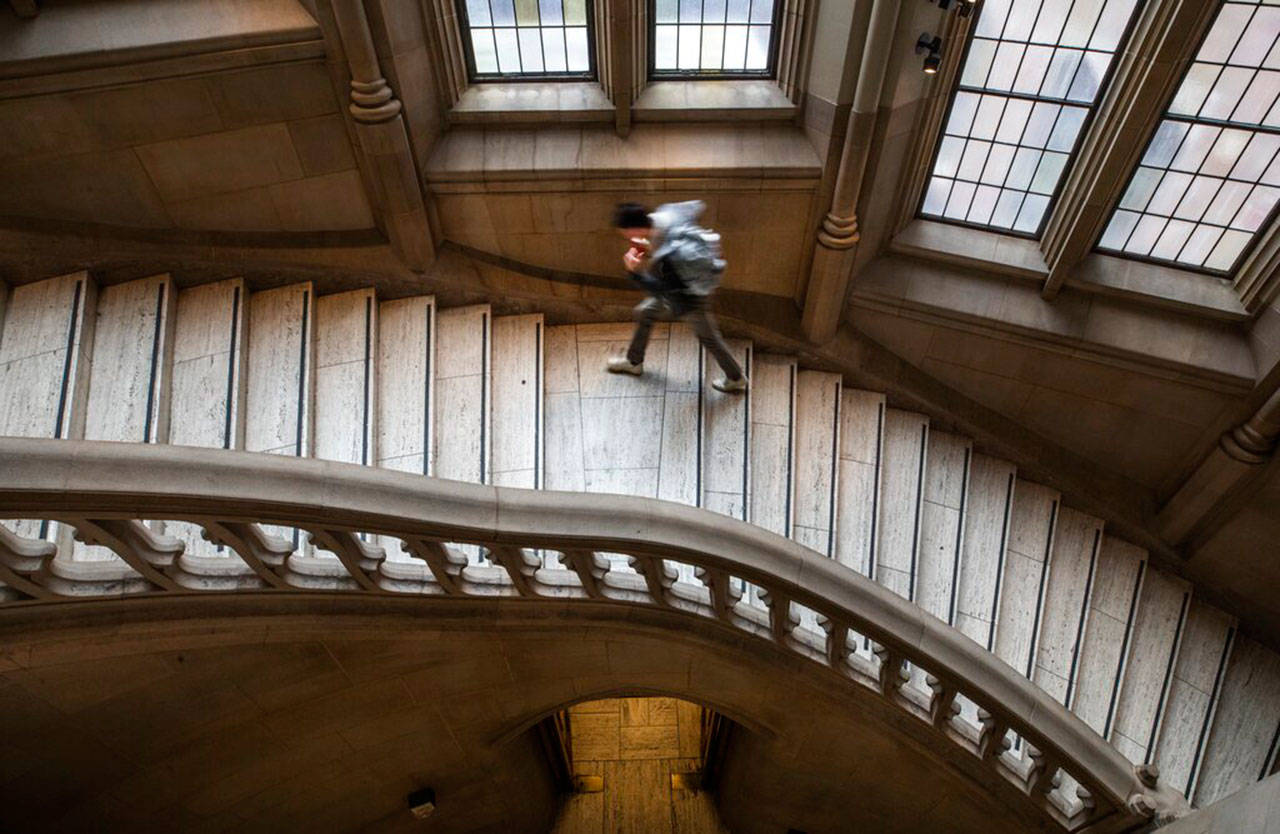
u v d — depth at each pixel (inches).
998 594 326.6
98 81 249.8
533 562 227.0
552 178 290.4
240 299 297.9
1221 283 305.4
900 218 313.6
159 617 200.7
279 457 179.3
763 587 233.3
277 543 200.8
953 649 241.0
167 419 277.6
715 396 314.5
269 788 278.8
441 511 194.1
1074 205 289.1
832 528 310.8
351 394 293.6
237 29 247.4
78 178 272.5
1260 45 245.8
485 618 235.1
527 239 311.1
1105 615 340.8
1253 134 266.8
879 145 272.8
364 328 305.0
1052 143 286.7
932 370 341.1
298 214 295.3
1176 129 270.4
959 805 304.0
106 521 174.2
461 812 346.3
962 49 270.5
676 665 272.5
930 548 327.9
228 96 260.1
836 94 265.0
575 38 284.4
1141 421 330.6
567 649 260.7
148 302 290.7
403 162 276.7
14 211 276.5
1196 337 307.6
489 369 308.2
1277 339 292.7
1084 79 269.1
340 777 290.4
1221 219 291.0
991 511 339.9
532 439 301.3
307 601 213.6
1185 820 216.4
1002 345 324.5
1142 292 306.5
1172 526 343.9
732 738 365.1
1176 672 338.6
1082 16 257.4
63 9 247.9
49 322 279.9
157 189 279.6
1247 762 324.2
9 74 244.5
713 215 302.4
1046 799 273.9
